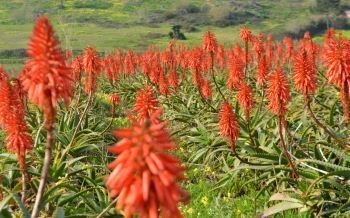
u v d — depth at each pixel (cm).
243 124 1178
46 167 566
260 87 1650
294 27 9444
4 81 739
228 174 1053
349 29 9556
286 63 2775
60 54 516
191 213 931
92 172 987
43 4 12081
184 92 2038
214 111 1563
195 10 12050
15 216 732
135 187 357
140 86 2509
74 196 758
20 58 6762
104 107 2177
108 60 2942
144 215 369
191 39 9050
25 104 1263
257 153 1012
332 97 1507
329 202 865
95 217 721
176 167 371
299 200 871
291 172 976
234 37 8625
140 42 8556
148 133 369
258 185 1089
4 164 944
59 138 1124
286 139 1048
